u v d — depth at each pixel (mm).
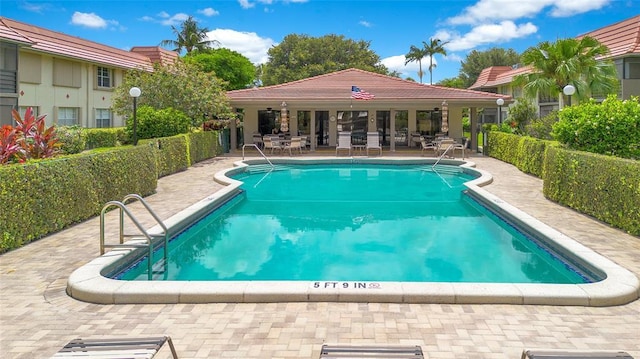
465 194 12914
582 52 20094
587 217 9016
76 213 8609
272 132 27188
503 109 42469
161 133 17828
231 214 11141
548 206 10133
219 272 7062
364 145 26078
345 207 11906
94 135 22984
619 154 10438
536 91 20297
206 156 20969
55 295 5238
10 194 6883
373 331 4301
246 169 18469
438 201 12688
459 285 5164
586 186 9109
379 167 19781
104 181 9680
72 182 8492
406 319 4559
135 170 11062
